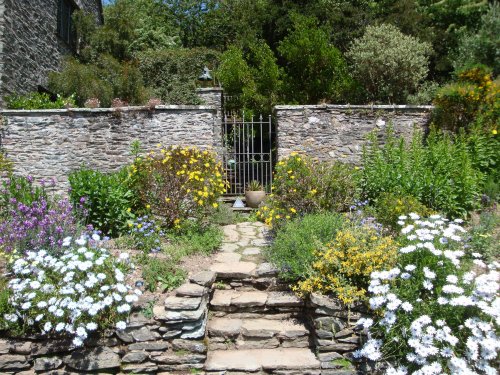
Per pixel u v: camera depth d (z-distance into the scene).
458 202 6.33
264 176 11.01
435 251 3.83
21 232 4.93
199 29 22.66
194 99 11.07
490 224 5.69
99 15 15.75
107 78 11.19
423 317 3.53
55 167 8.30
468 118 8.19
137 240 5.43
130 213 6.17
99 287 4.09
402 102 11.23
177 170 6.32
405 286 3.94
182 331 4.10
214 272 4.73
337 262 4.38
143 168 6.42
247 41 14.34
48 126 8.29
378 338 3.99
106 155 8.40
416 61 10.68
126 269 4.48
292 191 6.09
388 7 14.98
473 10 14.62
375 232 4.86
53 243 4.87
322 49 11.28
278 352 4.27
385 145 7.96
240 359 4.12
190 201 6.16
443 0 15.22
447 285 3.63
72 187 6.19
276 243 5.19
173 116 8.49
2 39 8.28
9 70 8.58
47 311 3.96
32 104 8.69
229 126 11.48
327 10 13.81
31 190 6.29
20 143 8.26
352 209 6.34
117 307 3.92
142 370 4.00
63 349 3.96
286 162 6.50
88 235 5.04
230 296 4.79
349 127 8.66
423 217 5.32
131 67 11.16
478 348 3.55
